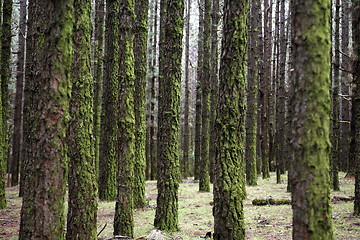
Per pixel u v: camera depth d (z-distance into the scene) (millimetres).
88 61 5516
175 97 7383
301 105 2824
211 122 18625
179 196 12672
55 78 3354
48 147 3322
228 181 4887
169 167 7273
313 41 2805
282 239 6172
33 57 5438
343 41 17484
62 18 3377
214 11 16453
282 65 18656
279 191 13281
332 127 12586
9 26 11219
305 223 2758
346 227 6672
